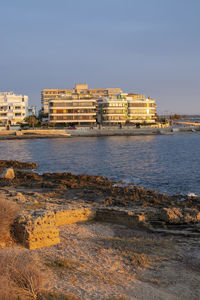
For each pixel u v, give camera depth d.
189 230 16.94
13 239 12.85
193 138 138.00
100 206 23.67
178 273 11.58
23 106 158.75
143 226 17.38
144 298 9.39
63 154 76.00
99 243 14.39
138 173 46.91
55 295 8.78
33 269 9.27
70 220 17.67
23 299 8.01
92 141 122.38
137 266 12.02
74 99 160.62
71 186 33.06
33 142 118.69
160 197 28.42
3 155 75.50
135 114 165.50
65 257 12.11
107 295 9.33
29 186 33.47
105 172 48.28
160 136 151.62
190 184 37.62
